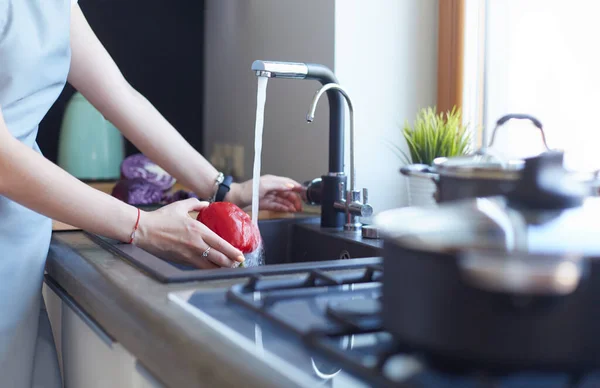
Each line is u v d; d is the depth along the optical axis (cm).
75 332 101
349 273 87
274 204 142
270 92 187
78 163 205
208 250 104
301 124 171
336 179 131
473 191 59
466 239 46
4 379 106
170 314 66
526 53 147
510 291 43
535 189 50
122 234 103
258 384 49
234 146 211
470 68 157
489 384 43
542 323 44
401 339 50
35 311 110
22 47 107
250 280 73
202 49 233
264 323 62
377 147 160
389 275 51
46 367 113
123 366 78
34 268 109
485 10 155
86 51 129
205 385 55
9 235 106
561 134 139
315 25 162
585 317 44
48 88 114
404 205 162
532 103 146
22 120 110
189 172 138
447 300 46
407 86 161
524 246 44
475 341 45
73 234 125
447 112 151
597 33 130
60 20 113
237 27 206
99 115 206
